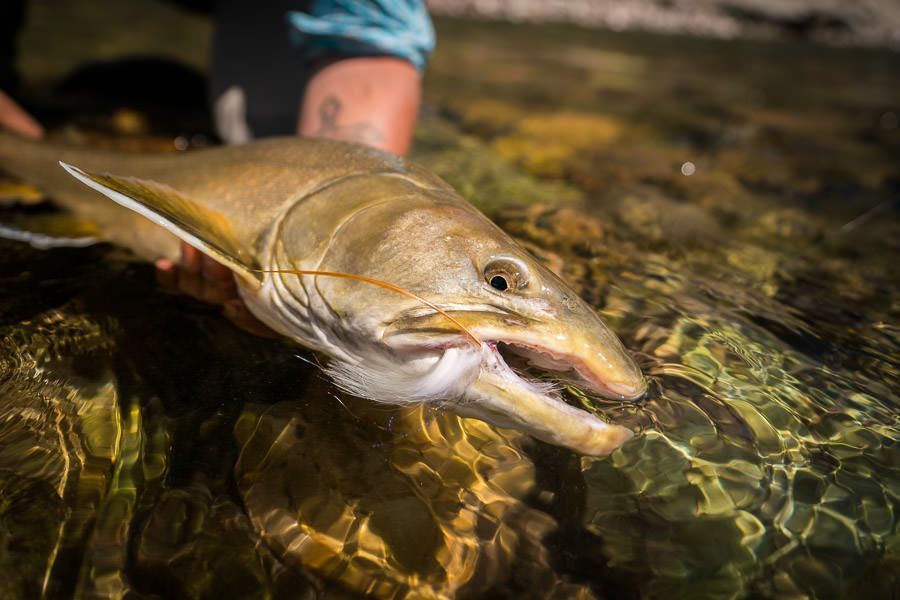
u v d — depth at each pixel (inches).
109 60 27.4
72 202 16.1
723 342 11.3
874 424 9.7
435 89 31.5
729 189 20.6
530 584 7.4
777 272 14.7
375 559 7.5
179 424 9.2
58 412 9.2
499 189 18.2
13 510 7.7
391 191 11.6
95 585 7.0
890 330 12.5
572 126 26.9
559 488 8.5
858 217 18.9
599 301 12.3
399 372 10.1
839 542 7.8
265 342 11.3
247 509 8.0
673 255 15.0
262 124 22.1
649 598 7.2
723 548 7.8
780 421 9.6
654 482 8.6
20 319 11.2
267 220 12.1
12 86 25.1
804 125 30.7
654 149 24.6
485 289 10.0
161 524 7.7
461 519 8.0
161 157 16.0
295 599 7.1
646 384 9.8
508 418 9.2
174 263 13.3
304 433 9.1
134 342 10.9
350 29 18.2
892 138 29.1
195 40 38.8
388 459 8.8
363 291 10.6
